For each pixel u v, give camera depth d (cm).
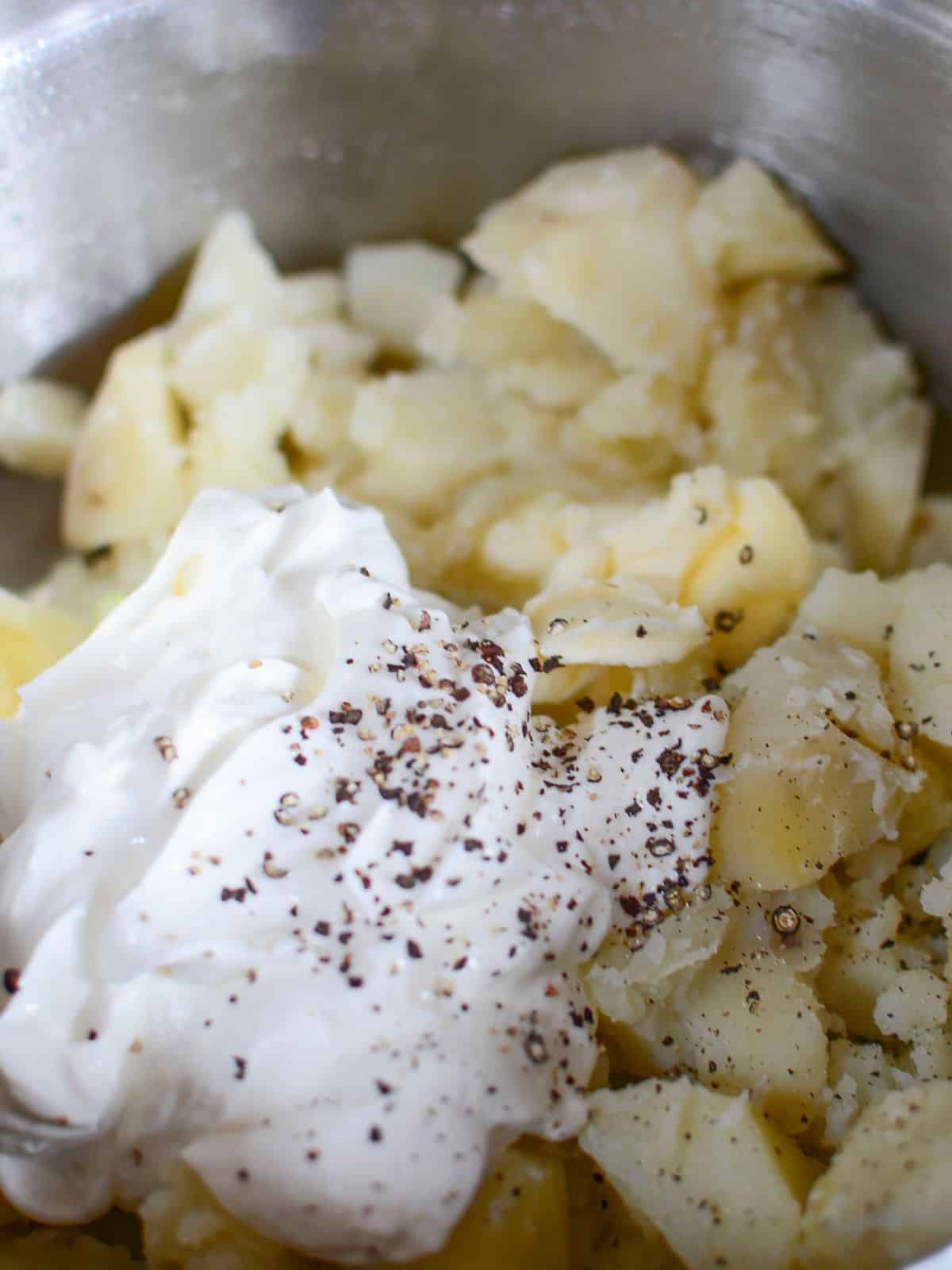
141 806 14
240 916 13
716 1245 13
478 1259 13
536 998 14
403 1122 13
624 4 20
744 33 20
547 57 21
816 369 22
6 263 21
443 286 24
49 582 21
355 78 21
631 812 15
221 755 14
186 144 21
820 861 15
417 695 15
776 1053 15
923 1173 13
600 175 22
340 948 13
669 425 21
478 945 14
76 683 16
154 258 23
